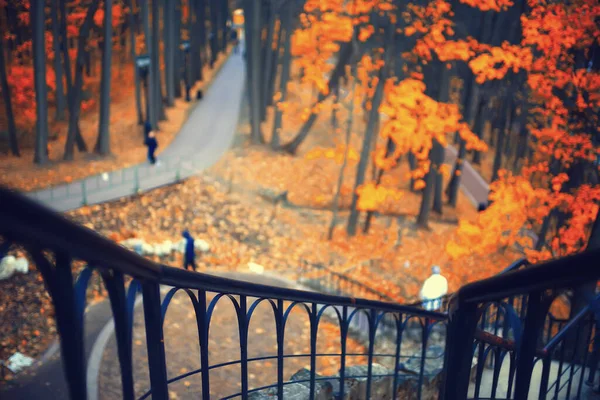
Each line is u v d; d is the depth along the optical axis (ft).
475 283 7.84
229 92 161.89
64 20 102.53
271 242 76.69
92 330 42.52
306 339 46.98
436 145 95.71
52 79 119.14
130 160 97.04
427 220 98.89
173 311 47.50
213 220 78.43
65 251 4.78
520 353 7.46
